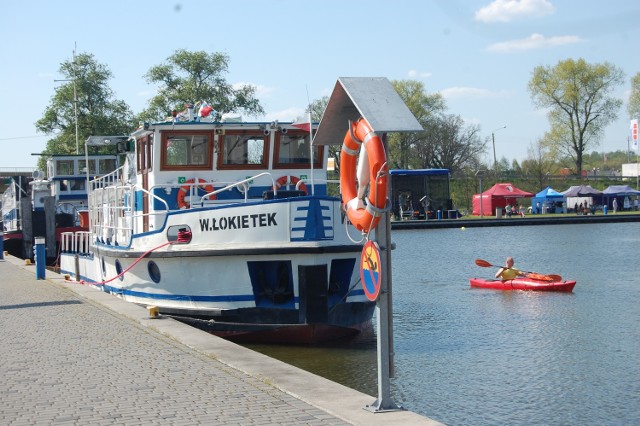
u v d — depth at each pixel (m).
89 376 10.66
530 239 60.66
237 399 9.30
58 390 9.90
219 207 16.81
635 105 107.38
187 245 17.42
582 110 102.06
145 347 12.76
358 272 16.92
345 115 9.84
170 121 19.31
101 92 71.44
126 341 13.35
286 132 19.58
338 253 16.31
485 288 29.88
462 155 109.38
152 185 19.17
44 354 12.32
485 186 107.06
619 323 21.25
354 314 16.98
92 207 25.69
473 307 24.77
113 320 15.88
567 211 97.25
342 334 17.08
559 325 21.03
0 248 39.72
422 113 104.00
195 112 20.09
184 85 64.44
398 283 32.56
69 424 8.37
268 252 16.17
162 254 17.84
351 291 16.88
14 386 10.18
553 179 109.50
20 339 13.80
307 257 15.99
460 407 12.79
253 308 16.61
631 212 97.88
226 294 16.88
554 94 101.88
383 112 8.57
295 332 16.45
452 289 29.88
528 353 17.19
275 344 16.92
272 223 16.19
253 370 10.84
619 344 18.16
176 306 17.89
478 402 13.09
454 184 107.19
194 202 19.02
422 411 12.58
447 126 108.62
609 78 100.38
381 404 8.80
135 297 19.61
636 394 13.56
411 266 40.69
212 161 19.22
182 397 9.41
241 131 19.28
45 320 16.12
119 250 20.00
